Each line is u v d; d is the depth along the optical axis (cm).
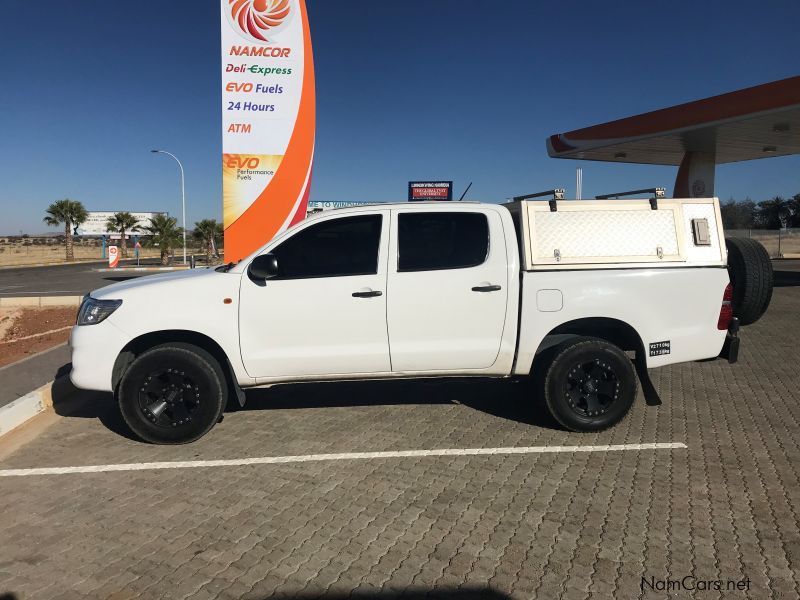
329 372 522
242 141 1183
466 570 323
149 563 333
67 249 5353
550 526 370
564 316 524
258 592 304
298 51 1175
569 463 471
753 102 1415
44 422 591
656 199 541
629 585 307
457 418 588
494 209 532
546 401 530
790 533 358
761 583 308
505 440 525
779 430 544
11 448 518
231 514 391
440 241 527
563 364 523
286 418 592
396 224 524
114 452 506
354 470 462
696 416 588
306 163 1199
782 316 1246
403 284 514
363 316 513
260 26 1163
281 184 1196
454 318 520
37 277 2975
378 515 388
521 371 536
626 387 527
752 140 1758
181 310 506
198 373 505
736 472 450
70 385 685
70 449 514
